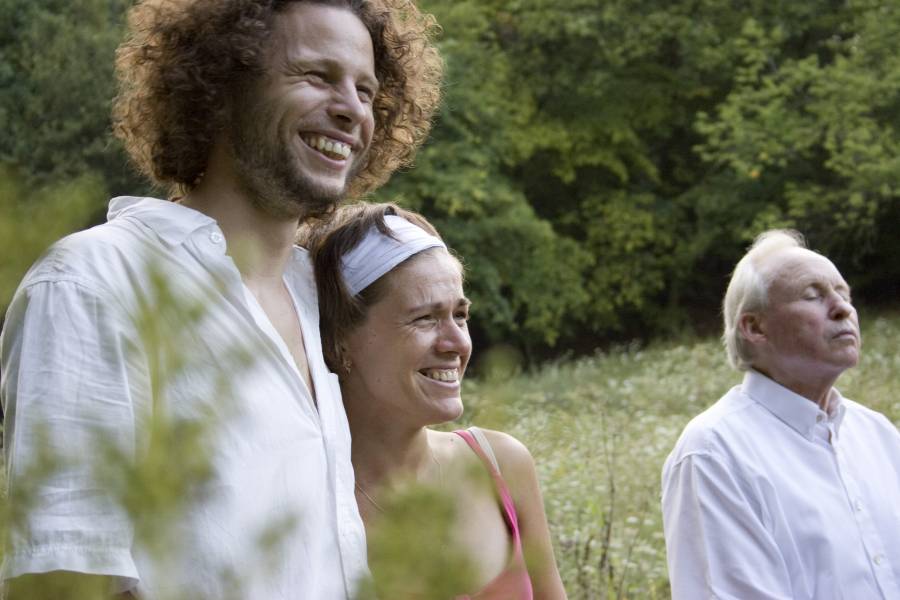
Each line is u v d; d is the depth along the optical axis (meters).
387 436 2.51
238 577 1.09
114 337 1.70
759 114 23.28
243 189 2.14
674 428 10.07
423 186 21.92
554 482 7.23
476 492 1.13
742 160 23.03
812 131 22.50
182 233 1.95
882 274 23.80
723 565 3.10
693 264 26.16
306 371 2.16
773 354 3.34
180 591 1.04
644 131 26.45
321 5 2.14
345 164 2.18
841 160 22.19
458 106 22.88
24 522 0.99
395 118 2.57
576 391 13.56
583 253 24.59
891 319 21.09
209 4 2.10
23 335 1.73
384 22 2.42
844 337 3.30
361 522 2.03
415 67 2.57
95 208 0.92
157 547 1.02
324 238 2.56
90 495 1.01
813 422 3.30
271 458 1.83
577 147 25.31
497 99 24.00
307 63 2.10
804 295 3.32
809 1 24.75
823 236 23.70
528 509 2.62
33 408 1.66
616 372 16.69
